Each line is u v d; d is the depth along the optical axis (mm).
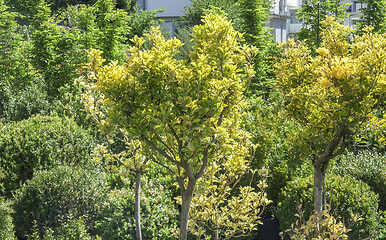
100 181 6988
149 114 3979
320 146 5555
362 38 6086
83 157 7805
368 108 4945
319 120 5520
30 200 6547
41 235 6449
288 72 6164
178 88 3795
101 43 14594
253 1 16219
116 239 6102
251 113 9320
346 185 6805
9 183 7367
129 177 7031
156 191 6719
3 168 7410
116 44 14914
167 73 3889
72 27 14328
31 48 13078
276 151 8172
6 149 7508
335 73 4855
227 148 4500
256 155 7902
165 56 3895
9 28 14188
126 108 3941
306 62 6277
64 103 9664
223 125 4793
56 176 6664
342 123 5023
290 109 5840
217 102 3891
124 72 4008
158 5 34562
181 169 4594
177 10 33906
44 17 14422
